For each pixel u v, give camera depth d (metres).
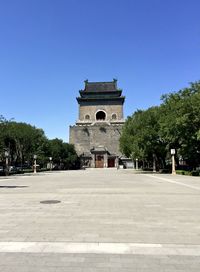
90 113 138.38
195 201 17.67
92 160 129.00
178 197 19.52
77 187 27.16
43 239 9.60
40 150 82.81
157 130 59.50
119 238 9.71
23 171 71.44
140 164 110.31
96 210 14.70
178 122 44.19
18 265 7.41
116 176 48.75
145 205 16.19
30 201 17.89
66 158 110.81
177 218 12.77
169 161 75.06
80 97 138.62
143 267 7.30
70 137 134.62
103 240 9.48
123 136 75.38
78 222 12.04
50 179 41.16
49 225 11.53
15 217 13.07
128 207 15.55
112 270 7.11
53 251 8.45
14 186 28.83
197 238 9.75
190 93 50.62
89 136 133.62
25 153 78.56
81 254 8.20
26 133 76.25
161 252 8.38
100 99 138.50
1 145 60.16
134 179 39.12
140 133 61.03
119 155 130.38
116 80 140.88
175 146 55.72
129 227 11.20
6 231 10.62
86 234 10.19
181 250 8.55
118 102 138.12
